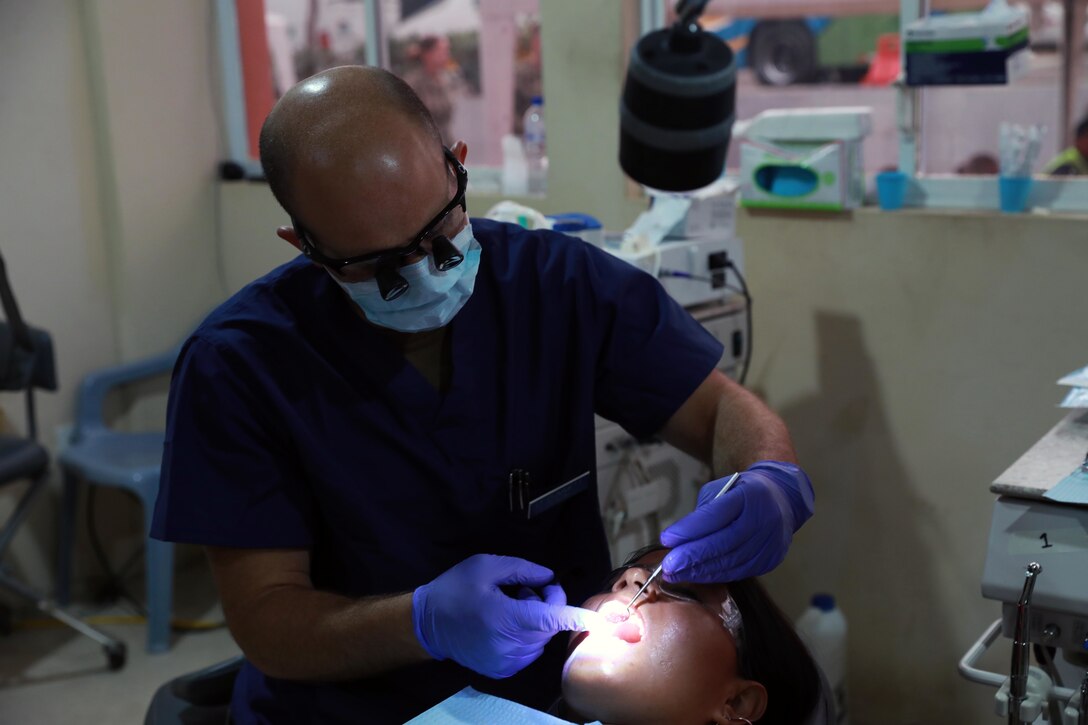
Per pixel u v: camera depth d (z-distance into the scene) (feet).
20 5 9.43
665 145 5.74
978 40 6.48
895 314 7.14
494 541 4.38
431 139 3.64
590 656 3.77
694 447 4.61
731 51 5.73
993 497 6.98
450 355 4.29
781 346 7.68
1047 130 7.35
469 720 3.32
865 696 7.80
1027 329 6.65
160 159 10.41
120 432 10.23
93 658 9.30
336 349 4.24
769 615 4.06
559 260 4.54
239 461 4.08
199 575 10.87
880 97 9.00
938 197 7.17
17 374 8.55
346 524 4.21
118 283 10.34
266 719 4.30
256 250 10.70
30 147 9.65
